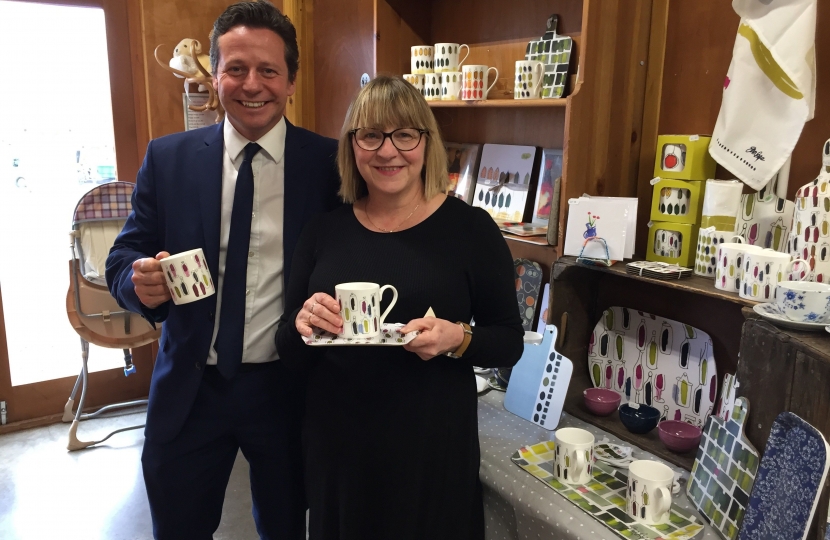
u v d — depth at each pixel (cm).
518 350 137
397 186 131
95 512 234
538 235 195
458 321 131
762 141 146
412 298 129
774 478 112
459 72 210
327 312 121
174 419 147
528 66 187
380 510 133
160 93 311
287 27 142
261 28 136
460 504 134
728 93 149
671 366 175
